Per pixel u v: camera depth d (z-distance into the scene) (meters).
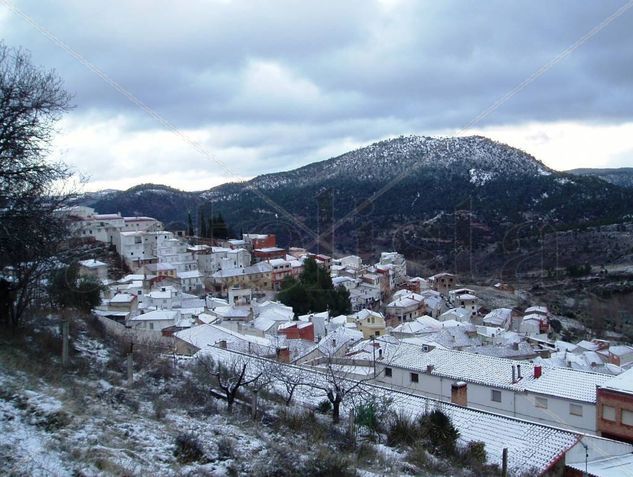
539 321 74.44
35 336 22.20
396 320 81.75
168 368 24.67
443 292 110.62
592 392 28.50
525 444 20.78
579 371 31.25
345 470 14.98
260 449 15.33
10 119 19.64
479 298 99.12
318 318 62.09
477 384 31.66
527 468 18.95
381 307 95.31
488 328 64.81
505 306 93.81
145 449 13.42
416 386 34.22
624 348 59.50
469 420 22.95
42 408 13.91
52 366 18.78
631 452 21.50
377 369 35.97
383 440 20.38
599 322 84.75
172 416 17.08
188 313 64.12
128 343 29.03
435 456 19.27
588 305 91.31
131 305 59.94
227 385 21.66
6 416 12.92
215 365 27.72
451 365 34.22
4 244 20.70
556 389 29.39
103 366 21.77
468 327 61.59
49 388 15.85
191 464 13.25
